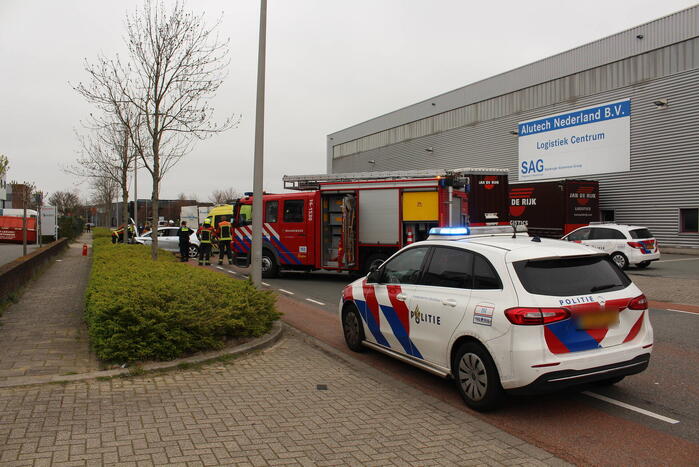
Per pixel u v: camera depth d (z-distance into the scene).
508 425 4.39
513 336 4.28
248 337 6.97
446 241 5.46
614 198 27.67
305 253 14.86
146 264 10.34
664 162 25.39
